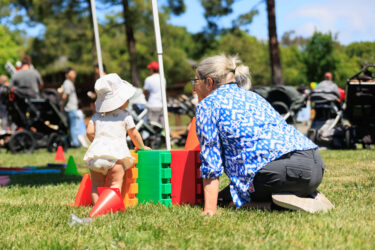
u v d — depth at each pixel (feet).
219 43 66.85
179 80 130.21
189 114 40.88
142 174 12.78
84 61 93.20
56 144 36.76
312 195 11.60
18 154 34.50
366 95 30.91
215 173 10.89
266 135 10.93
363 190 14.21
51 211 11.72
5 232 9.52
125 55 107.86
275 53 59.98
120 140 12.21
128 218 10.39
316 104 33.24
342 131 31.96
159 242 8.46
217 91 11.53
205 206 11.03
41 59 92.84
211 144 10.98
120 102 12.24
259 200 11.43
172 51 120.57
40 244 8.46
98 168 11.96
